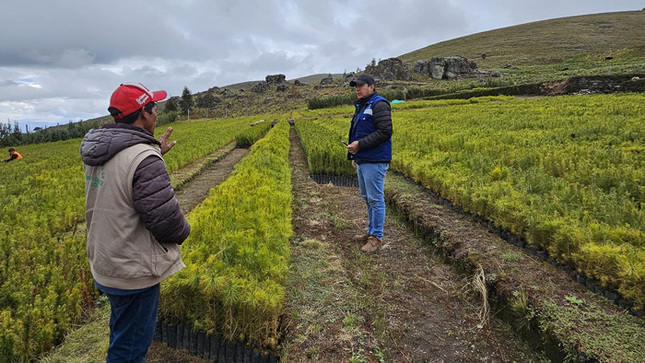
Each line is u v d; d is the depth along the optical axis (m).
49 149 26.38
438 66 75.62
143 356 2.38
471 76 72.69
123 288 2.11
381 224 5.05
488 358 3.21
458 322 3.71
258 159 8.55
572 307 3.29
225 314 3.07
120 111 2.12
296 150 16.41
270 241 4.04
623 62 56.09
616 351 2.71
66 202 7.10
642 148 7.86
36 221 5.92
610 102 20.09
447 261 4.92
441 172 7.18
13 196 8.26
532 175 6.32
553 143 9.70
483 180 6.30
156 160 2.10
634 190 5.31
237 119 49.91
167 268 2.25
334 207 7.06
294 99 75.56
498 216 5.01
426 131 14.52
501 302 3.71
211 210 4.74
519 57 88.94
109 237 2.06
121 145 2.02
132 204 2.06
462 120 18.58
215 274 3.12
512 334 3.49
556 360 2.97
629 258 3.29
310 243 5.07
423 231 5.76
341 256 4.84
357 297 3.88
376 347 3.14
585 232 3.84
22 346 3.11
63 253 4.31
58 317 3.49
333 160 9.48
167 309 3.21
